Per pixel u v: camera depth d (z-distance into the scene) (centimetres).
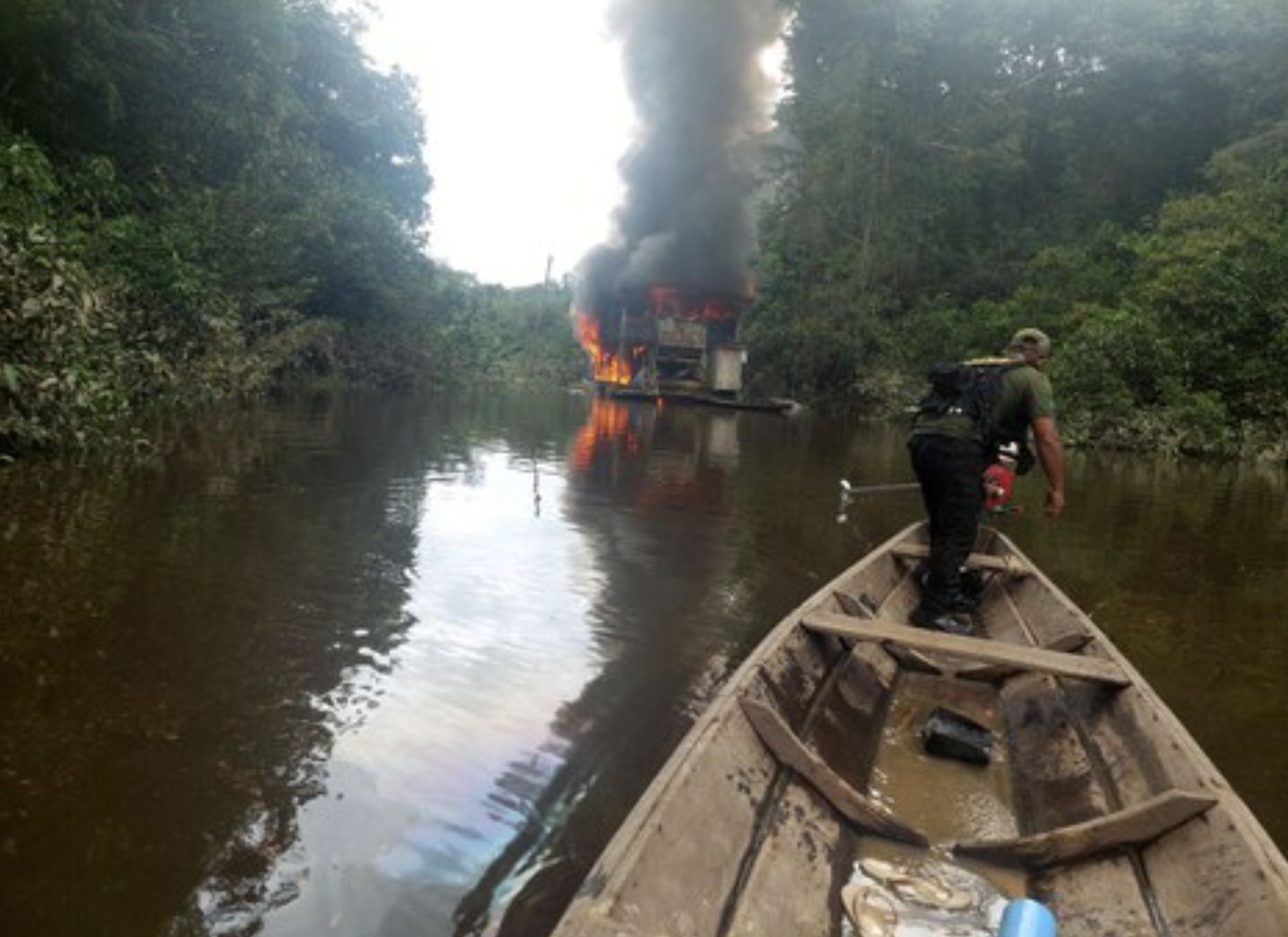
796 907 245
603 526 813
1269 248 2016
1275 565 812
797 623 394
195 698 394
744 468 1320
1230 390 2016
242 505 764
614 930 182
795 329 3128
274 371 2048
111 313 1128
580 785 342
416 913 262
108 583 530
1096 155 3147
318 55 2541
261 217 1716
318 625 494
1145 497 1245
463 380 2905
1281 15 2612
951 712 383
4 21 1116
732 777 272
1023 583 559
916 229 3067
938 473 502
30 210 976
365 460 1091
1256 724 452
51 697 385
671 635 525
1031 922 207
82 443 891
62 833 290
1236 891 221
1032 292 2616
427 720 391
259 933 250
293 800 319
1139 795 298
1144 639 582
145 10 1445
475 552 685
